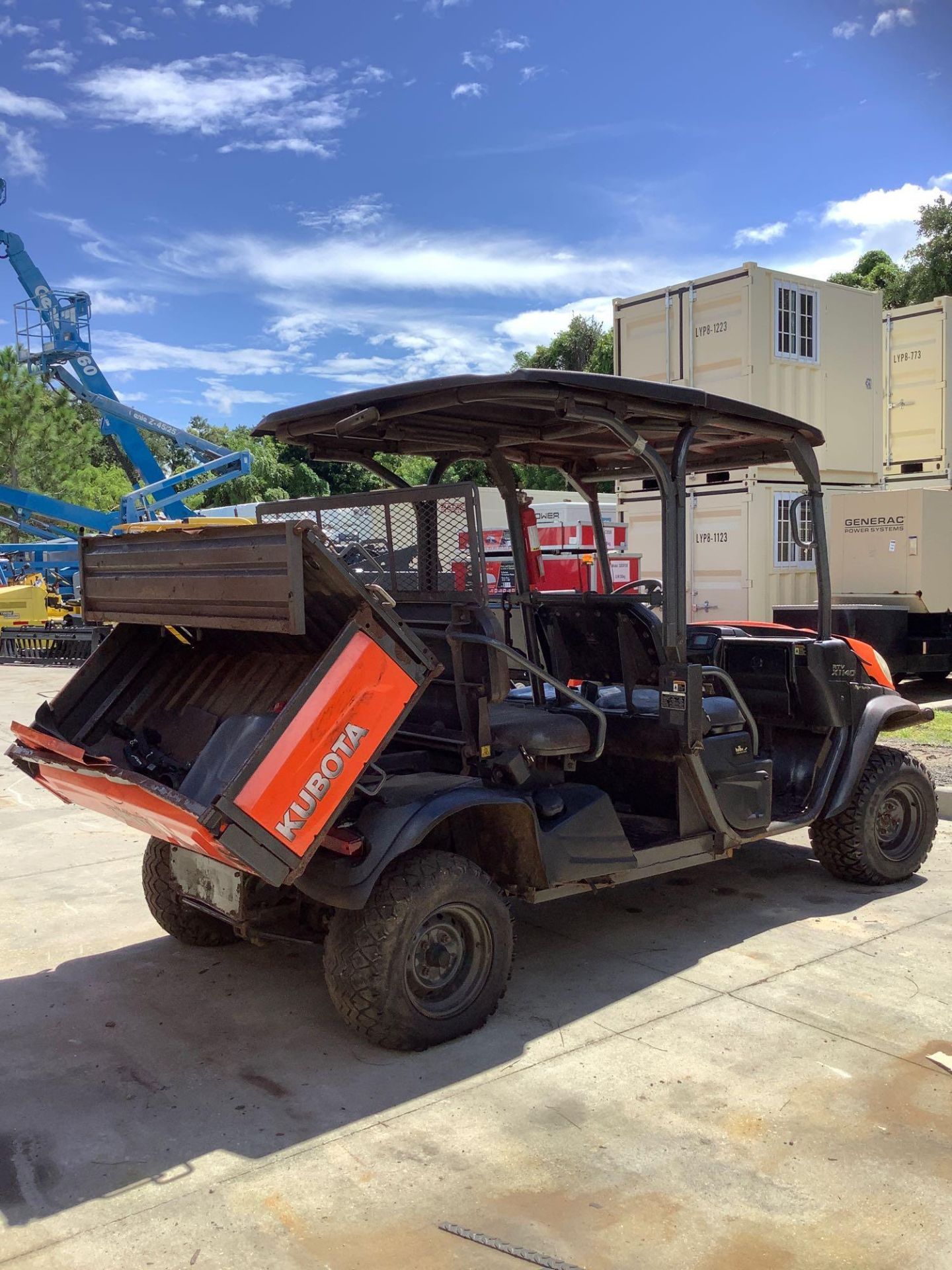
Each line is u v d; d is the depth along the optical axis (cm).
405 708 319
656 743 426
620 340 1130
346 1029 362
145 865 437
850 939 437
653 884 521
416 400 379
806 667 482
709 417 418
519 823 365
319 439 451
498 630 372
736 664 510
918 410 1297
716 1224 248
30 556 2169
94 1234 248
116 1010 381
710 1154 278
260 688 372
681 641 405
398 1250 241
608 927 459
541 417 423
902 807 518
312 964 426
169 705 407
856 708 497
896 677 1073
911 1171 269
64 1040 356
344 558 413
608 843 390
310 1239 245
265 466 4153
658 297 1088
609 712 443
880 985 388
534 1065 330
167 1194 264
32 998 392
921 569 1045
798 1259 235
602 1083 318
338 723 305
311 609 338
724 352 1029
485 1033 354
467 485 370
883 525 1066
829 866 512
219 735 345
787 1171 270
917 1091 310
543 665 480
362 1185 267
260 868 292
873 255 3491
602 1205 256
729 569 1047
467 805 344
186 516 2055
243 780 288
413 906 333
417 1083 321
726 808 436
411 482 715
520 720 397
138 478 2231
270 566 298
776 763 524
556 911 482
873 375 1134
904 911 475
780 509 1047
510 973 376
